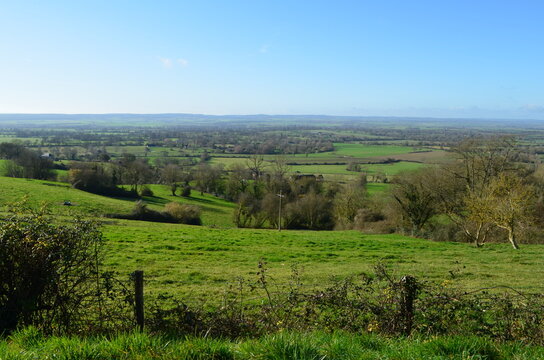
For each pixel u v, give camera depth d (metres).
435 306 8.19
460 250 30.95
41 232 7.54
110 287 8.02
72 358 5.61
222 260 23.70
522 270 21.22
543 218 41.66
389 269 19.92
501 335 7.55
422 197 48.25
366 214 57.16
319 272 19.78
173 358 5.54
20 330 6.89
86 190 75.31
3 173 85.69
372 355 5.76
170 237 32.62
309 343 5.88
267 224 68.81
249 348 5.86
